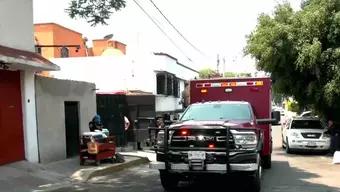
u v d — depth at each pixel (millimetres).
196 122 11297
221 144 10617
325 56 21000
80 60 37031
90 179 13898
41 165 14758
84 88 18797
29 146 14922
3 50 13266
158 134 11148
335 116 23703
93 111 19578
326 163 18156
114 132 22547
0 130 13805
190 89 16547
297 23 22109
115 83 36562
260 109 15805
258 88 15844
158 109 36844
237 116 12453
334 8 21203
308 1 23516
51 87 16266
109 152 16453
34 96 15344
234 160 10453
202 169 10578
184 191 11789
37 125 15398
